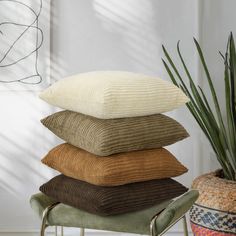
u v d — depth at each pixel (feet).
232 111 9.35
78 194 6.89
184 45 10.43
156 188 7.12
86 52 10.43
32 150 10.49
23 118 10.43
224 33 10.39
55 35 10.37
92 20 10.40
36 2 10.19
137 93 6.95
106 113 6.73
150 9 10.39
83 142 6.90
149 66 10.47
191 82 9.36
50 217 7.13
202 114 9.33
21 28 10.21
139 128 6.98
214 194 8.86
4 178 10.52
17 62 10.27
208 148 10.53
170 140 7.34
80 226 6.99
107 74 7.20
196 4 10.32
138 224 6.72
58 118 7.45
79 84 7.11
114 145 6.68
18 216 10.58
